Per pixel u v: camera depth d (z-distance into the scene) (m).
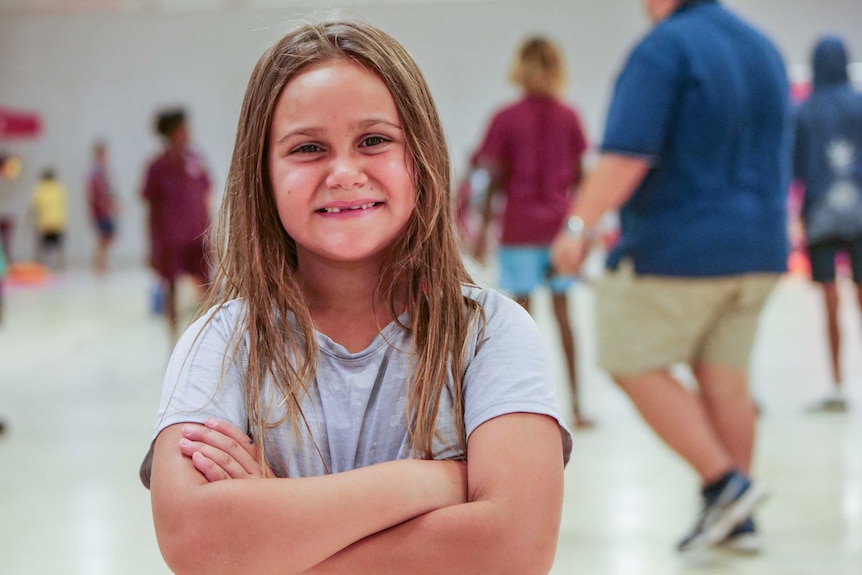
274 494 0.99
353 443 1.07
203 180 5.92
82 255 15.24
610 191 2.52
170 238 5.81
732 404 2.64
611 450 3.71
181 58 15.05
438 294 1.09
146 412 4.61
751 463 2.67
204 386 1.08
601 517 2.95
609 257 2.62
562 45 14.83
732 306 2.59
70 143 15.22
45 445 4.03
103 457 3.82
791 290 9.42
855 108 4.27
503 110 4.24
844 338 6.25
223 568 0.99
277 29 1.26
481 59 14.91
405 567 0.99
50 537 2.90
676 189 2.50
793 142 4.31
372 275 1.11
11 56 15.09
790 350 5.87
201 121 15.12
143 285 11.41
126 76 15.12
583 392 4.80
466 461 1.08
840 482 3.24
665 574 2.49
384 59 1.07
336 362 1.09
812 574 2.47
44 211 13.73
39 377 5.55
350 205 1.05
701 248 2.47
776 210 2.56
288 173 1.06
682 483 3.27
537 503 1.02
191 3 14.70
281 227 1.12
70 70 15.10
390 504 1.00
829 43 4.27
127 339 6.91
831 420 4.10
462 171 12.23
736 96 2.47
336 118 1.05
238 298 1.14
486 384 1.08
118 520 3.04
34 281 12.31
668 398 2.55
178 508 1.00
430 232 1.08
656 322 2.53
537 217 4.18
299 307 1.09
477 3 14.81
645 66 2.49
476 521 1.00
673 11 2.62
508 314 1.13
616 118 2.51
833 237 4.24
